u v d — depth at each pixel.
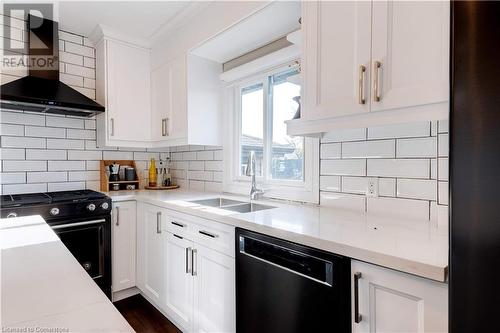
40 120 2.41
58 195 2.24
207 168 2.69
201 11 2.10
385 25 1.11
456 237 0.64
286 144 2.07
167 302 2.02
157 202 2.10
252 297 1.32
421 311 0.81
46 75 2.29
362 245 0.95
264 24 1.82
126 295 2.43
